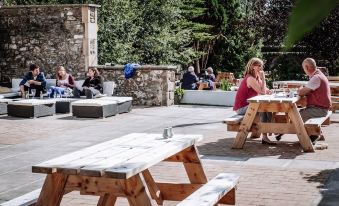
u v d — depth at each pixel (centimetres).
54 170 325
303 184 582
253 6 2364
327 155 765
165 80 1577
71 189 343
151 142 433
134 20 2342
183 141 437
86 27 1661
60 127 1099
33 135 980
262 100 798
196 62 2912
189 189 454
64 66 1698
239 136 824
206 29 2812
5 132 1021
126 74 1599
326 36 2022
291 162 712
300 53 2208
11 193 550
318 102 845
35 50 1734
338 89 1349
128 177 309
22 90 1432
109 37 2092
